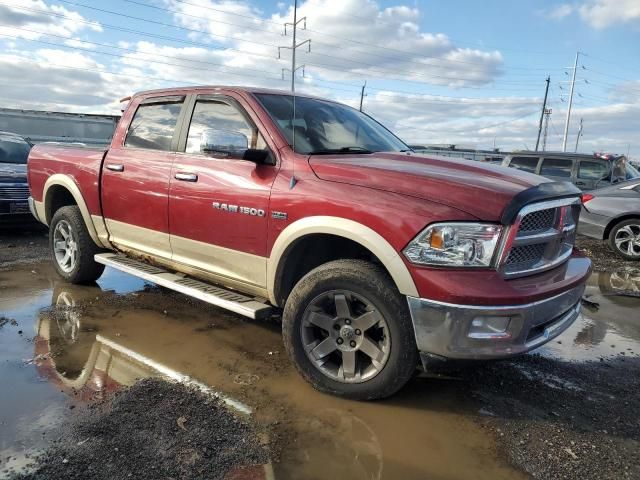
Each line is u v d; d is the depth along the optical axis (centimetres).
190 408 299
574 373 375
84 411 291
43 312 458
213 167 379
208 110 406
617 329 478
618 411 320
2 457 247
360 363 319
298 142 358
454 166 336
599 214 838
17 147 940
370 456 262
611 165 1045
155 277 423
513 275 286
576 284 318
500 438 284
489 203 277
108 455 251
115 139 480
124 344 393
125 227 459
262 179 346
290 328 325
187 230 398
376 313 299
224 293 384
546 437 287
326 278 310
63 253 553
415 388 339
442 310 273
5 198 759
